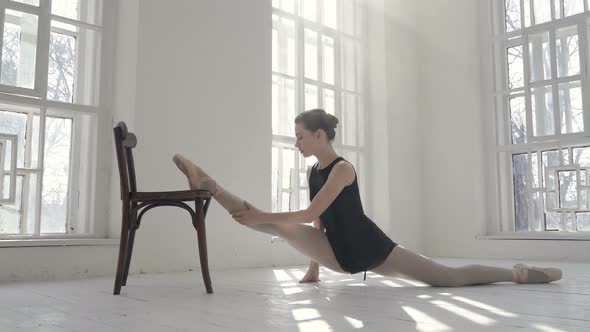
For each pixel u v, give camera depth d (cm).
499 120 483
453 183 498
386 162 486
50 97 310
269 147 384
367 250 209
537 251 434
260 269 341
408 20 529
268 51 392
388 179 484
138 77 313
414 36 536
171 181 323
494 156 482
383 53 497
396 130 498
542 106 456
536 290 205
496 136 483
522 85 473
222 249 343
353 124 489
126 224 203
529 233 447
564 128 440
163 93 325
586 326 128
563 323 133
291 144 425
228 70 362
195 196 199
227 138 356
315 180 224
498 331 122
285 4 439
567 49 445
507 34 480
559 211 435
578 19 435
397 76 507
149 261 306
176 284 238
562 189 437
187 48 340
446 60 514
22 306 169
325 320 139
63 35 319
